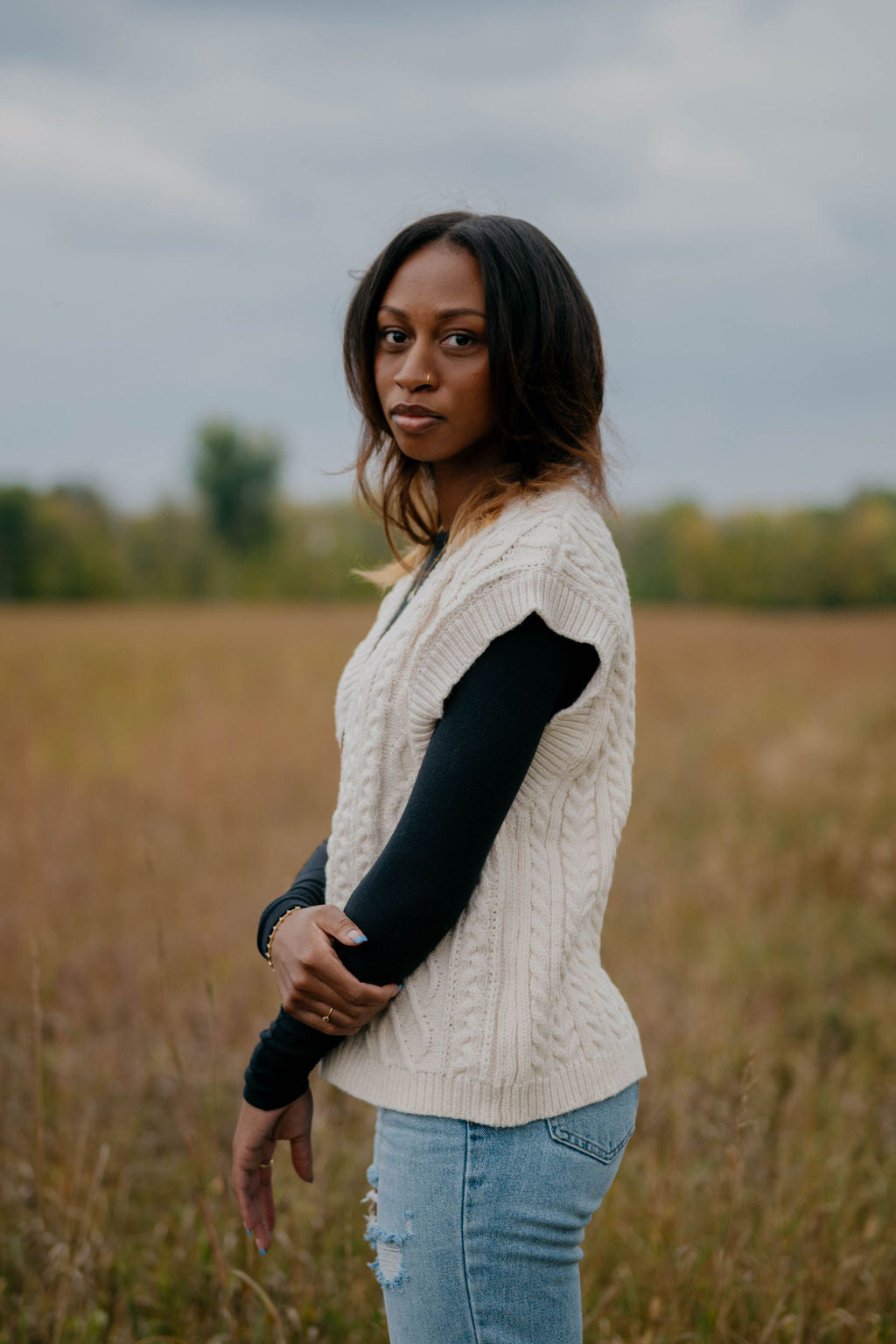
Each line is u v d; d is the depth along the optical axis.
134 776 7.19
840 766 7.02
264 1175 1.29
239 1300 2.02
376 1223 1.18
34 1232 2.19
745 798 6.77
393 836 1.10
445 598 1.14
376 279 1.25
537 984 1.12
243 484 63.44
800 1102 2.77
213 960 3.82
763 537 60.44
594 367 1.25
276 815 6.43
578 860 1.17
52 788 6.57
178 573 57.62
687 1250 2.09
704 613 48.19
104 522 57.94
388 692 1.17
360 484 1.49
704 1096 2.86
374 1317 1.96
